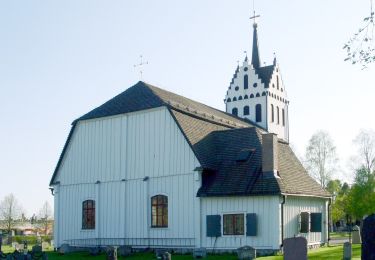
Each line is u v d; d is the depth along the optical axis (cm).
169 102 3728
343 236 6272
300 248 2162
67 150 4138
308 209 3625
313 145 7181
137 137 3781
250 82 5831
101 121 3984
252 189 3234
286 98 6122
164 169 3606
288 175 3553
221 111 5100
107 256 2827
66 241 4000
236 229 3281
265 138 3338
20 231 9225
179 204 3497
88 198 3944
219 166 3556
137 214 3678
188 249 3416
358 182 6625
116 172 3834
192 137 3591
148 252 3541
